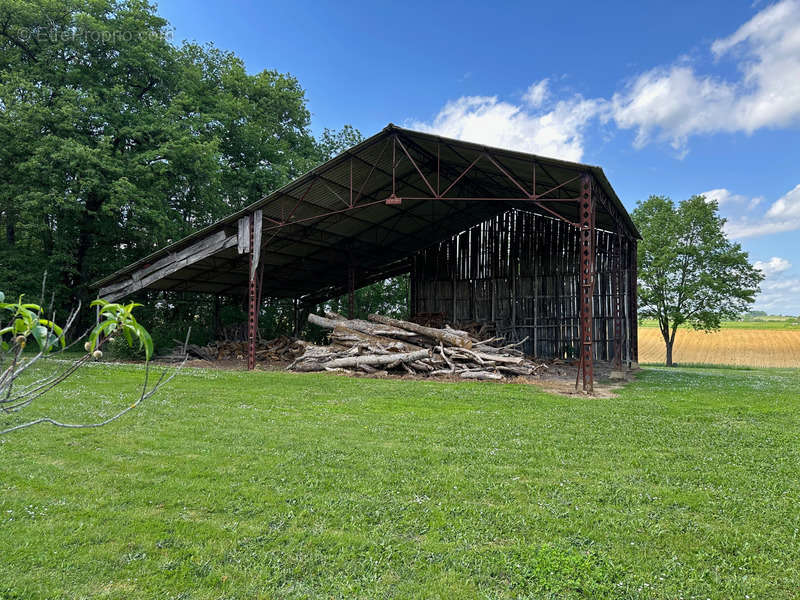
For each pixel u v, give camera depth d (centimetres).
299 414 912
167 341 2586
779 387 1481
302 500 480
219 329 2773
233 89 3138
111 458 604
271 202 1845
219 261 2280
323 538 401
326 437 729
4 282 2125
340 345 1864
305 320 3572
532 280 2522
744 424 875
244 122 3066
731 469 599
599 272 2331
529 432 786
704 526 433
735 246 2830
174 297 2936
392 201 1571
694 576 352
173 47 2636
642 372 2088
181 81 2575
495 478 555
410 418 891
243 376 1490
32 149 2020
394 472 568
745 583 344
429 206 2323
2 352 202
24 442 664
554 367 2092
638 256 2983
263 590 327
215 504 467
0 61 2183
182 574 346
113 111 2252
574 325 2381
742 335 5206
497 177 1942
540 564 362
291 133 3462
